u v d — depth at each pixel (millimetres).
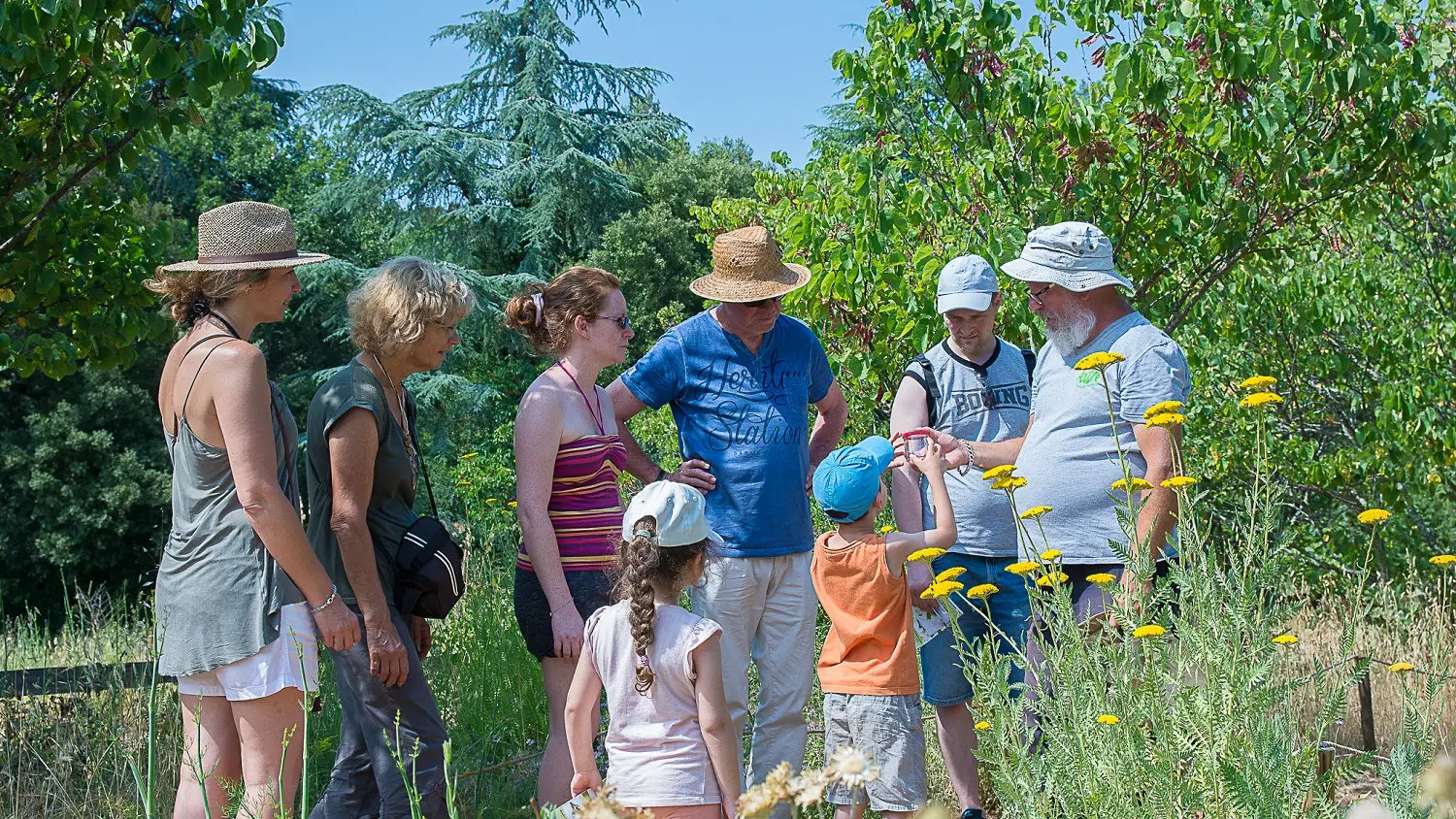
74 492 21266
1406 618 3977
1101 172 6027
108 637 5977
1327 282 8961
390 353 3039
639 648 2645
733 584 3408
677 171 29391
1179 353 3201
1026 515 2848
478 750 4367
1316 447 9672
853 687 3334
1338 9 5488
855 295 5945
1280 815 2105
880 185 5867
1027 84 5941
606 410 3432
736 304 3545
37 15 4148
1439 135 6031
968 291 3682
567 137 25078
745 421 3498
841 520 3377
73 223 5652
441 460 20312
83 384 22359
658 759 2643
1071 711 2555
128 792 3910
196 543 2783
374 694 2939
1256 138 5867
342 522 2898
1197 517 2928
